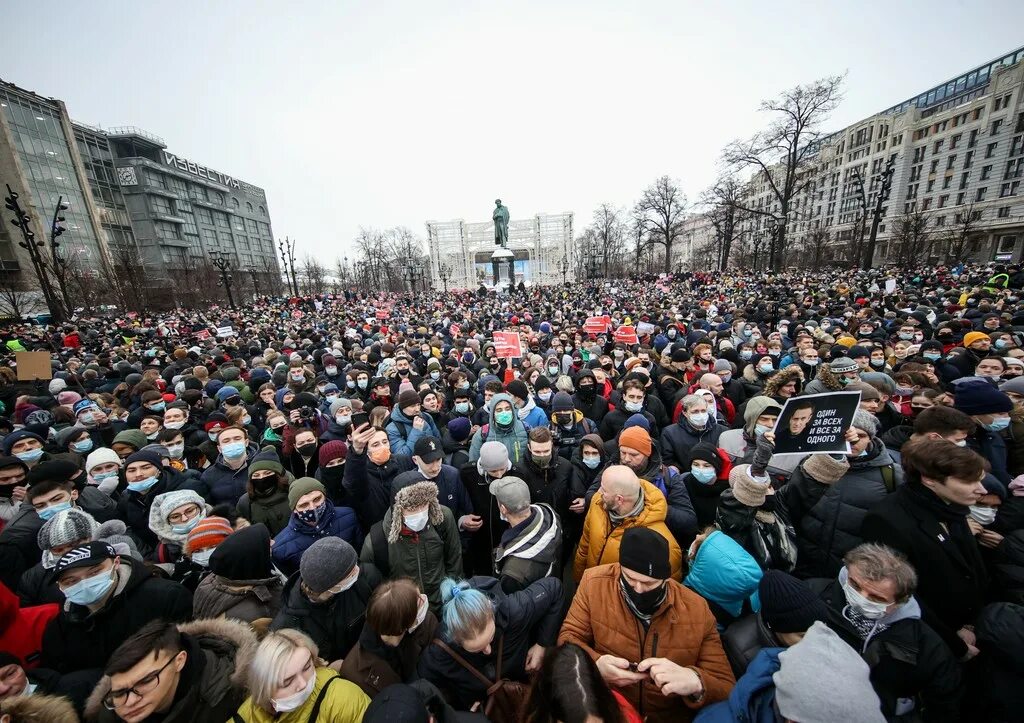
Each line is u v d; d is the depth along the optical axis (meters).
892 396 4.75
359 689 2.02
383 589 2.20
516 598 2.39
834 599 2.15
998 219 58.38
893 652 1.90
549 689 1.56
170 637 1.87
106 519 3.74
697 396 4.34
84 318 28.62
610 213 66.75
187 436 5.78
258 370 8.24
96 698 1.85
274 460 3.77
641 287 36.84
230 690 2.00
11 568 3.09
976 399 3.43
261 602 2.61
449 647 2.21
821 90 31.81
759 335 10.27
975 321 8.91
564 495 3.86
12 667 1.96
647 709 2.12
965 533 2.25
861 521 2.69
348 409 5.42
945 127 65.00
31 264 46.47
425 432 5.16
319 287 75.12
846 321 11.46
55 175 52.69
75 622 2.31
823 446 2.64
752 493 2.58
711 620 2.17
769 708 1.66
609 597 2.29
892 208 71.62
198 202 78.31
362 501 3.73
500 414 4.51
